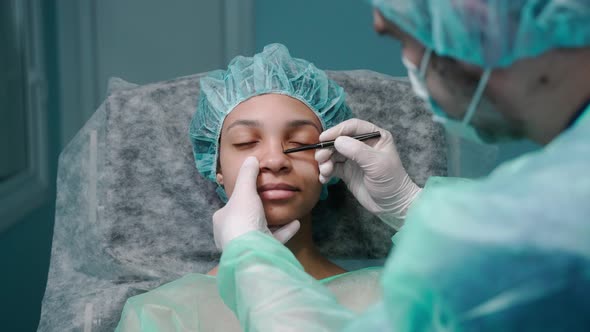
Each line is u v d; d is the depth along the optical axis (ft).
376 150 4.86
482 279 1.96
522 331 1.95
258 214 4.21
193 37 8.61
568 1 2.10
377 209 5.07
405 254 2.11
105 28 8.61
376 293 4.75
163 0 8.57
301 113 4.94
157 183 5.64
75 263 5.59
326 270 5.11
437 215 2.09
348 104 5.76
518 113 2.40
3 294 7.45
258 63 5.07
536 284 1.91
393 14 2.45
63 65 8.64
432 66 2.52
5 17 7.80
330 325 2.99
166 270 5.51
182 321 4.61
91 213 5.57
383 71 8.31
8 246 7.56
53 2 8.57
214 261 5.68
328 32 8.34
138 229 5.58
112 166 5.59
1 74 7.64
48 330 5.16
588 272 1.87
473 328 1.99
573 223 1.91
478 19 2.24
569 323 1.92
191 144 5.71
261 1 8.43
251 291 3.16
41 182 8.34
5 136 7.65
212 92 5.10
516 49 2.23
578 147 2.07
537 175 2.04
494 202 2.02
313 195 4.86
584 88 2.24
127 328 4.63
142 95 5.70
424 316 2.13
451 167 5.90
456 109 2.59
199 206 5.67
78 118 8.72
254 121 4.79
